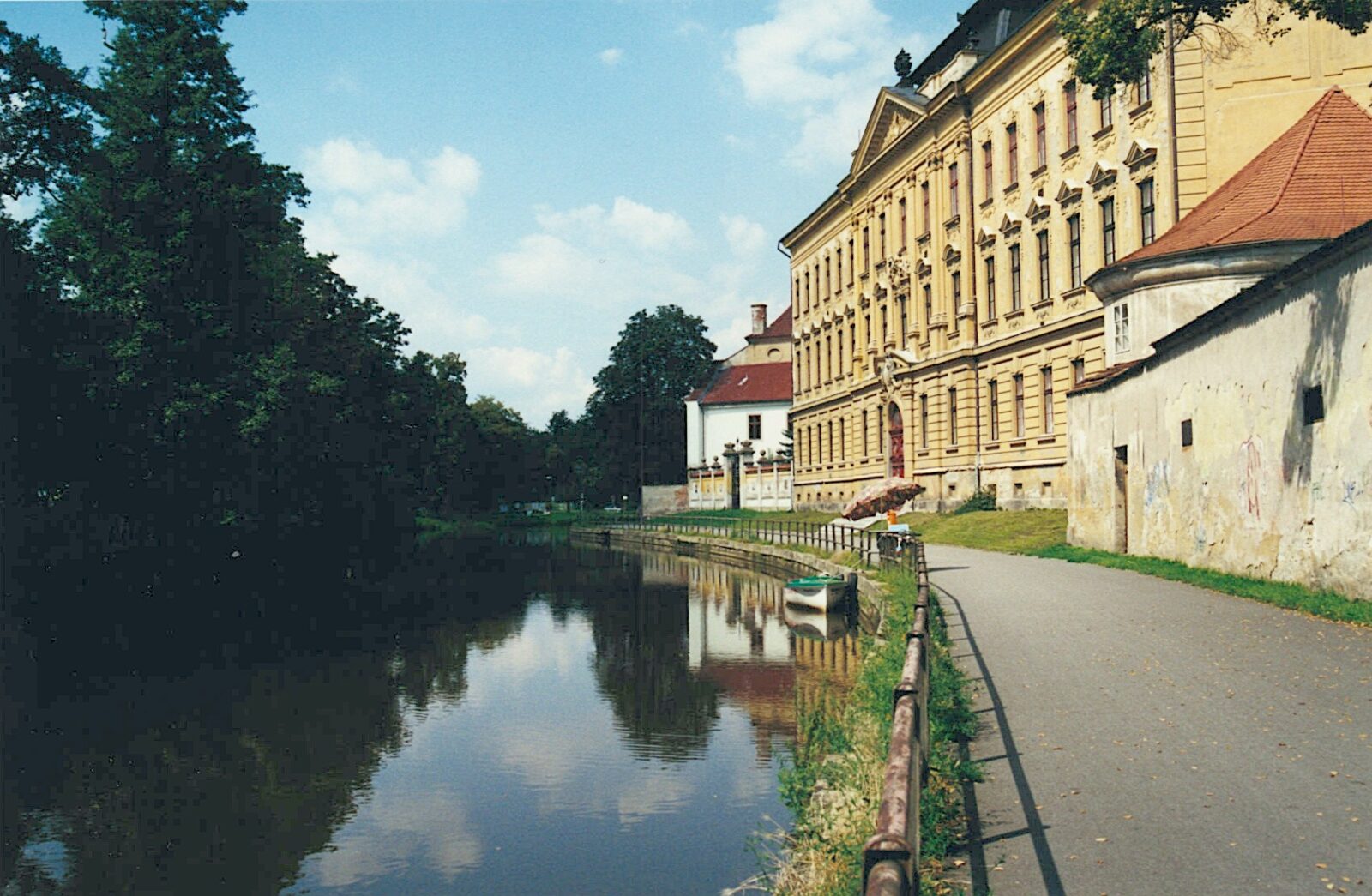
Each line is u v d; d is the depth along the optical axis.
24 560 30.88
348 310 53.00
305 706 19.94
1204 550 20.48
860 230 60.81
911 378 51.88
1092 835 7.16
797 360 74.75
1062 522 34.09
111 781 15.01
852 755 10.23
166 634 29.81
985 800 8.06
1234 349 18.77
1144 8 16.98
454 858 11.66
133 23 36.97
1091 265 36.00
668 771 14.73
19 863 11.91
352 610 35.62
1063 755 9.11
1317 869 6.32
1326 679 11.03
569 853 11.62
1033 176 40.09
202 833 12.81
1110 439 26.22
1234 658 12.39
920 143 50.62
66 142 31.28
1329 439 15.36
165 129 35.75
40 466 30.61
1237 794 7.75
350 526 54.09
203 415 34.28
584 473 128.12
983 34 45.88
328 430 46.50
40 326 29.27
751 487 83.12
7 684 22.33
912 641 8.96
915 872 5.50
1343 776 7.98
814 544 42.69
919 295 51.34
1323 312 15.41
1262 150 29.72
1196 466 20.77
